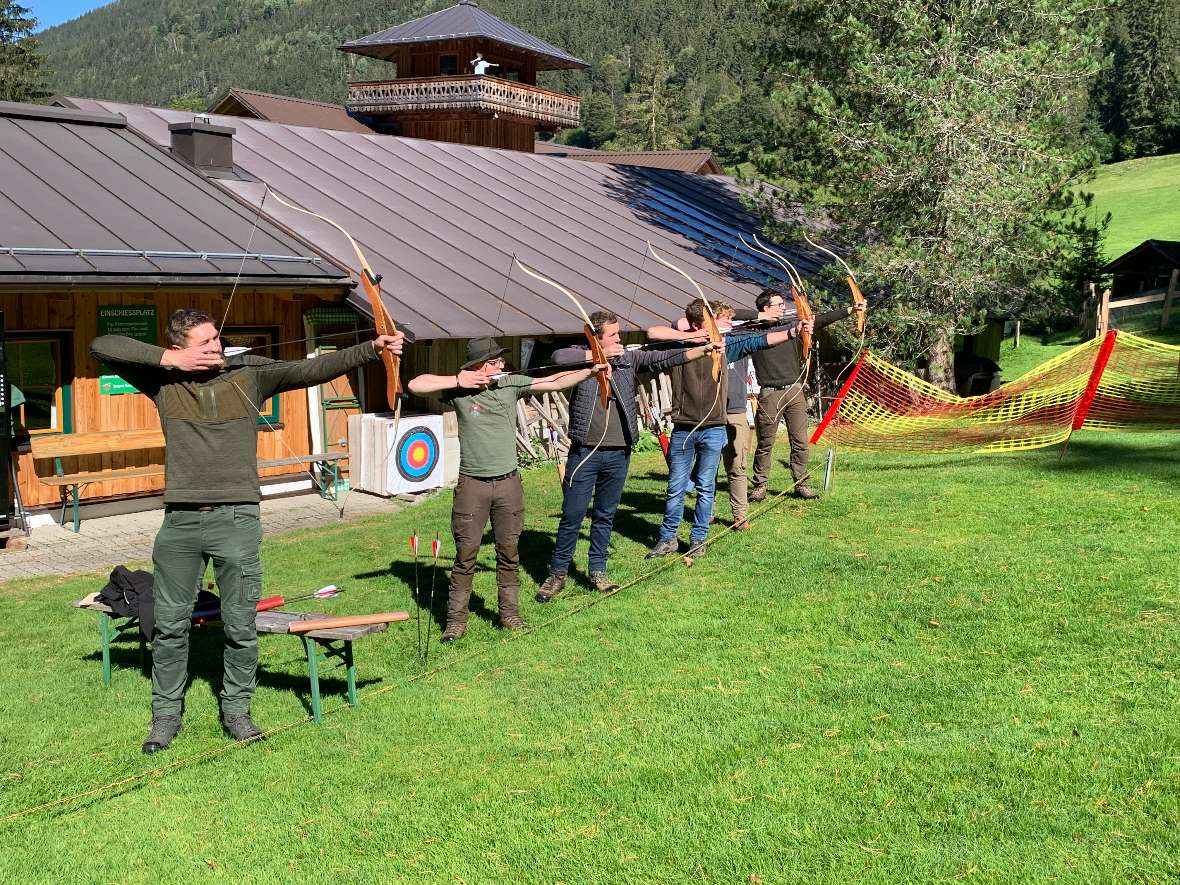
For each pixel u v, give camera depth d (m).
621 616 7.50
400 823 4.69
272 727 5.85
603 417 7.84
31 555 11.09
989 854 4.14
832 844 4.29
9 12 65.44
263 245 13.75
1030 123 17.47
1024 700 5.54
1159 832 4.21
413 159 21.17
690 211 24.53
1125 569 7.58
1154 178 77.94
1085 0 17.48
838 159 17.70
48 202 12.62
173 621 5.60
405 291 14.62
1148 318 34.09
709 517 9.06
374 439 14.28
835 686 5.93
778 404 10.72
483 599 8.23
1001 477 11.28
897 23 17.84
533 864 4.30
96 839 4.69
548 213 20.88
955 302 17.31
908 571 8.04
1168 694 5.46
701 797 4.74
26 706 6.29
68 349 12.64
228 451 5.46
